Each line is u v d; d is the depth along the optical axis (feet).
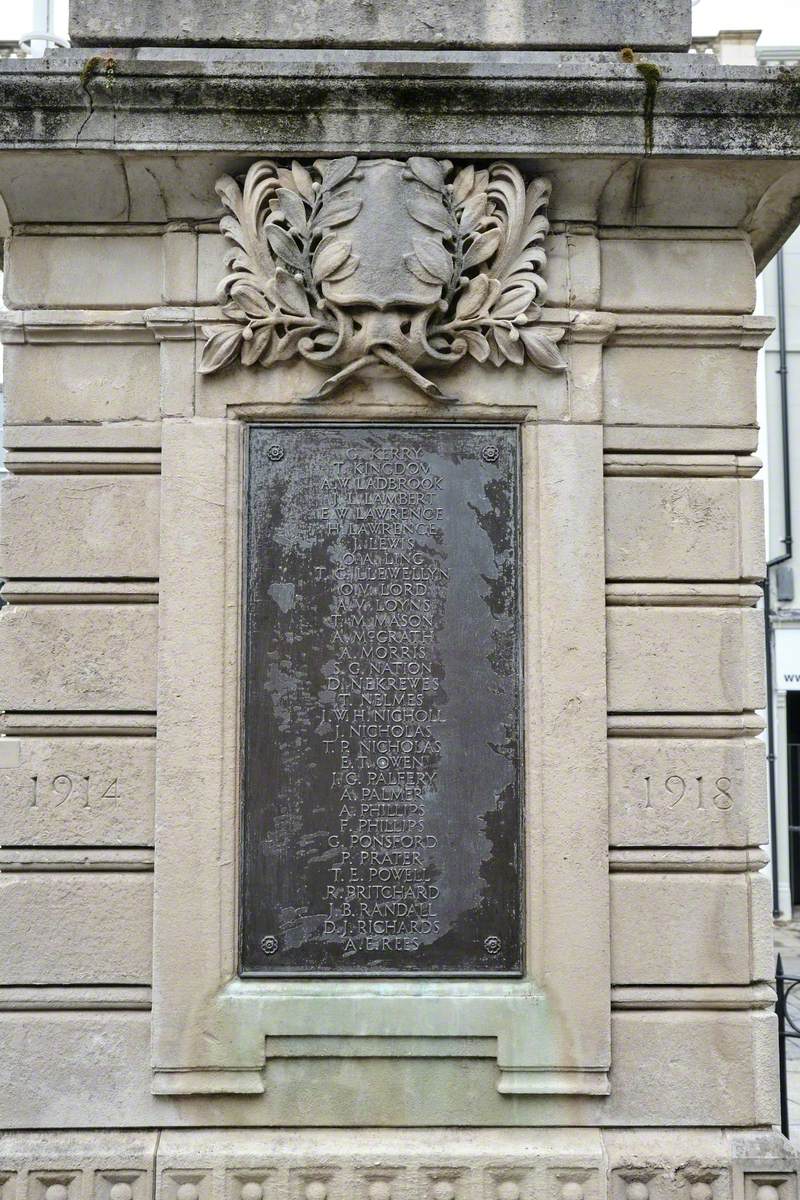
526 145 16.24
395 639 16.70
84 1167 15.79
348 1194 15.83
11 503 16.94
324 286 16.31
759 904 16.72
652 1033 16.46
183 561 16.63
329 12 17.13
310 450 16.90
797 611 50.08
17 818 16.57
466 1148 15.94
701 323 17.15
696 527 17.17
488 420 16.99
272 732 16.55
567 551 16.79
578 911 16.35
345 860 16.43
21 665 16.76
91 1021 16.28
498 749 16.62
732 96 16.16
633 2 17.28
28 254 17.17
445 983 16.35
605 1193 15.87
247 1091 16.03
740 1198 15.96
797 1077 27.12
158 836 16.30
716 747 16.85
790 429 51.57
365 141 16.29
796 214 17.76
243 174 16.79
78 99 15.93
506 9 17.21
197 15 17.07
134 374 17.11
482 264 16.78
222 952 16.24
